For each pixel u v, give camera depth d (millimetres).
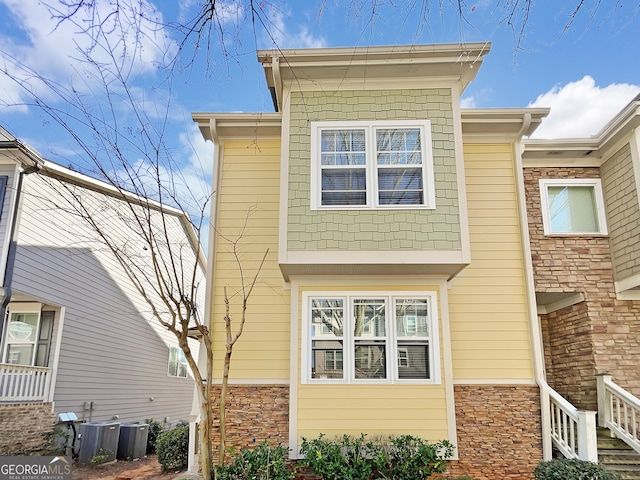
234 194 9766
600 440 8891
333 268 8422
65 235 13117
